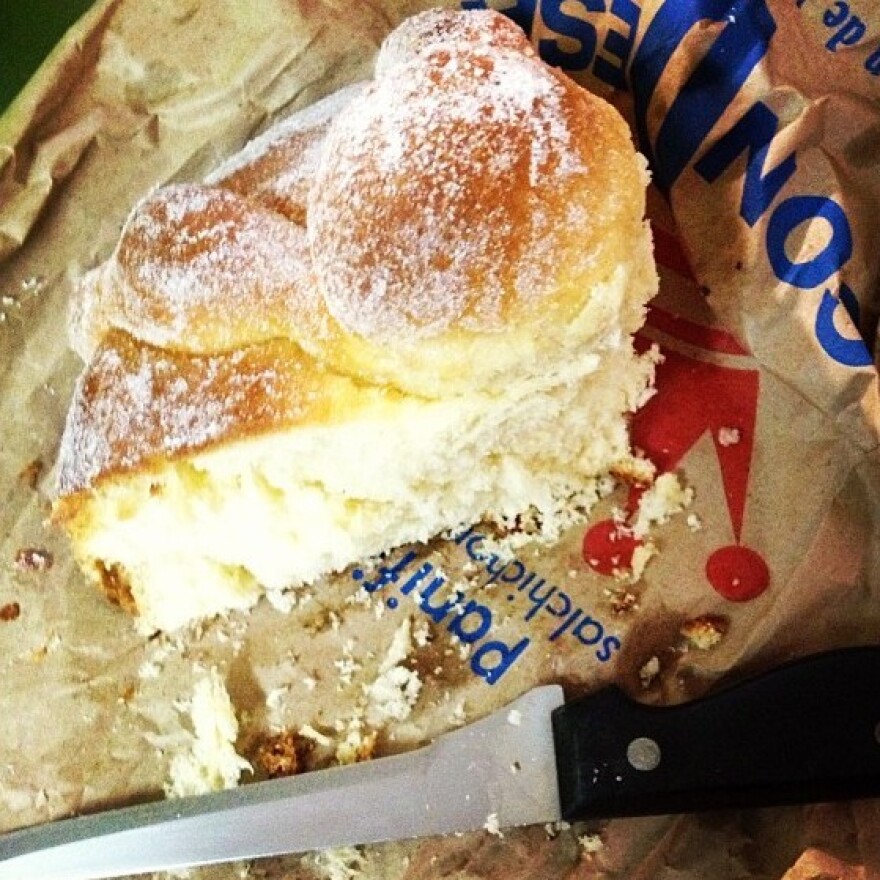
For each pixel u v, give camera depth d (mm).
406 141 273
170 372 297
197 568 316
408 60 296
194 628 323
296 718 306
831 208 295
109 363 305
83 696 319
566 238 268
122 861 282
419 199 269
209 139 361
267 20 350
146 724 314
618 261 273
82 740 314
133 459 297
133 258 300
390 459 293
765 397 308
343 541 309
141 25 354
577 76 332
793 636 281
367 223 271
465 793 277
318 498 303
